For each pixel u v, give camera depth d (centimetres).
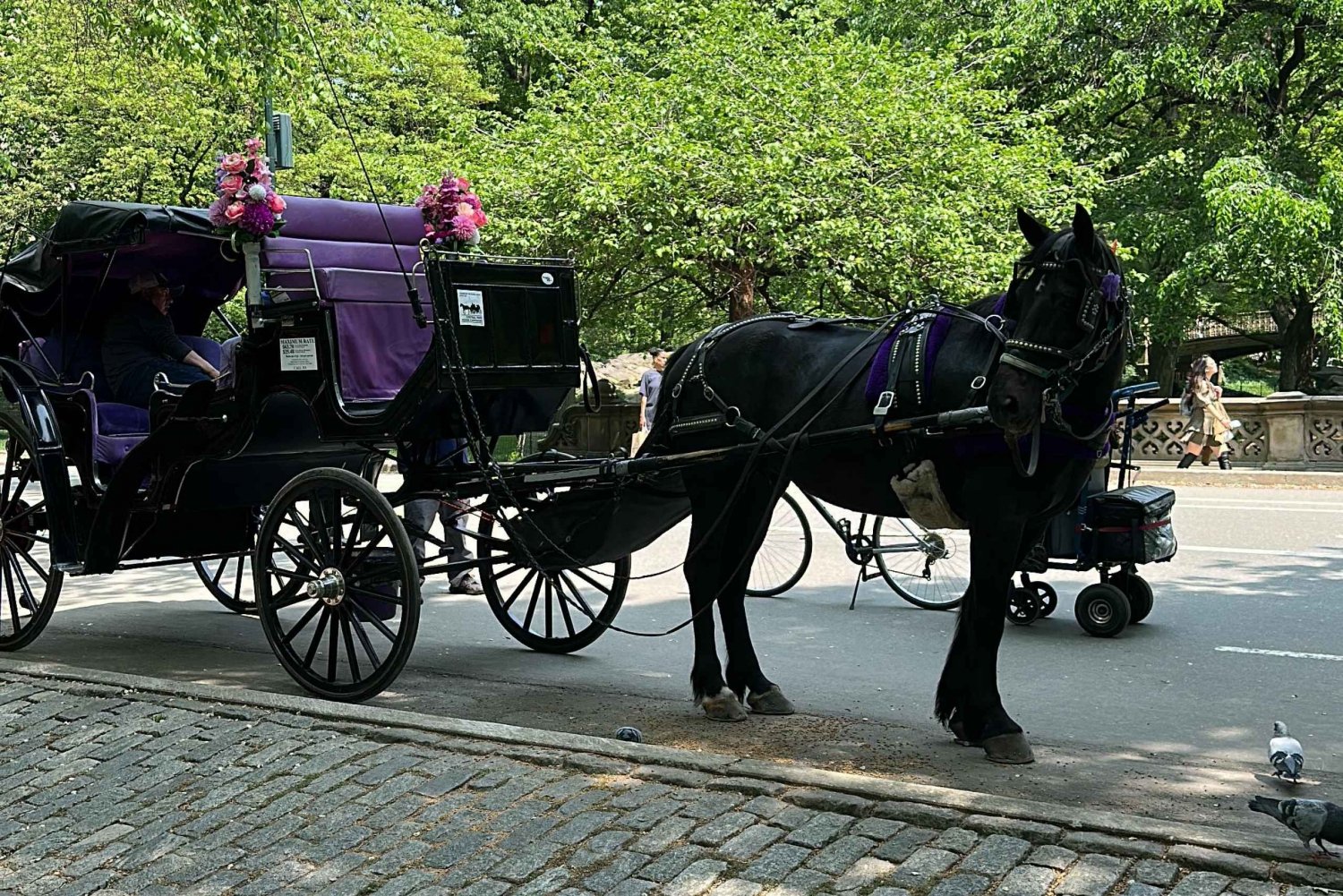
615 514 653
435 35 2864
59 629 844
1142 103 2717
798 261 1980
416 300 620
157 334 800
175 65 2277
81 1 1553
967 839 386
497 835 409
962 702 539
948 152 1947
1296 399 1800
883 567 885
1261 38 2466
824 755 532
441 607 905
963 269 1886
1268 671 679
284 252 653
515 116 3422
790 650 747
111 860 410
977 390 516
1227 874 356
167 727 529
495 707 623
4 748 518
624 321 2442
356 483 614
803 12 2317
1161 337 2652
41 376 789
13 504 765
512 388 641
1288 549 1086
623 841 398
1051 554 799
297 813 438
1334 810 354
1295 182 2308
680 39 2262
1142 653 729
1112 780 498
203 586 1021
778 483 574
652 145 1911
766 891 364
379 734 505
